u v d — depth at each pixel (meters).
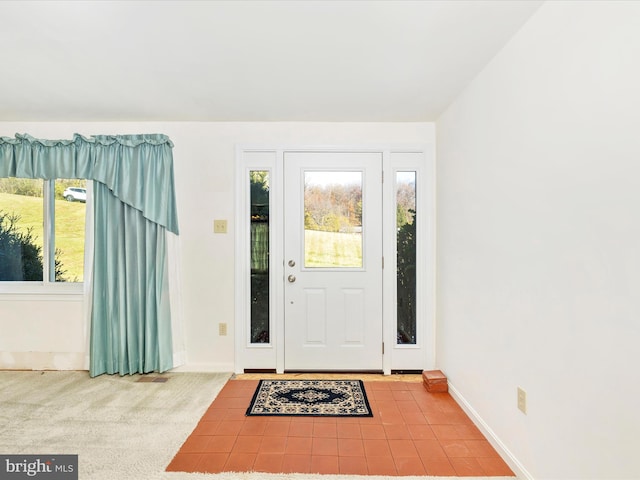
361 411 2.39
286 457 1.88
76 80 2.24
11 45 1.83
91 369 2.89
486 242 2.08
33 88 2.36
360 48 1.87
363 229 3.11
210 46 1.85
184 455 1.88
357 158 3.10
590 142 1.28
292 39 1.78
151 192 2.94
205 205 3.06
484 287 2.11
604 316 1.22
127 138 2.92
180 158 3.05
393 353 3.11
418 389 2.76
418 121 3.04
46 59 1.97
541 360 1.57
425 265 3.05
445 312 2.80
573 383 1.37
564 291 1.42
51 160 2.94
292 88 2.37
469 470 1.79
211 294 3.07
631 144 1.12
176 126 3.05
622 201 1.15
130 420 2.23
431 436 2.09
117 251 2.94
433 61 2.02
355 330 3.12
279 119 2.99
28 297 3.04
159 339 2.94
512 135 1.79
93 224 2.97
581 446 1.33
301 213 3.11
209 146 3.06
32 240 3.14
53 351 3.05
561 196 1.43
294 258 3.12
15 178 3.08
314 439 2.05
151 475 1.72
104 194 2.93
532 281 1.63
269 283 3.11
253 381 2.90
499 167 1.93
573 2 1.36
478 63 2.04
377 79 2.24
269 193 3.11
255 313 3.14
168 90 2.40
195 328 3.07
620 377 1.16
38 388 2.69
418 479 1.71
